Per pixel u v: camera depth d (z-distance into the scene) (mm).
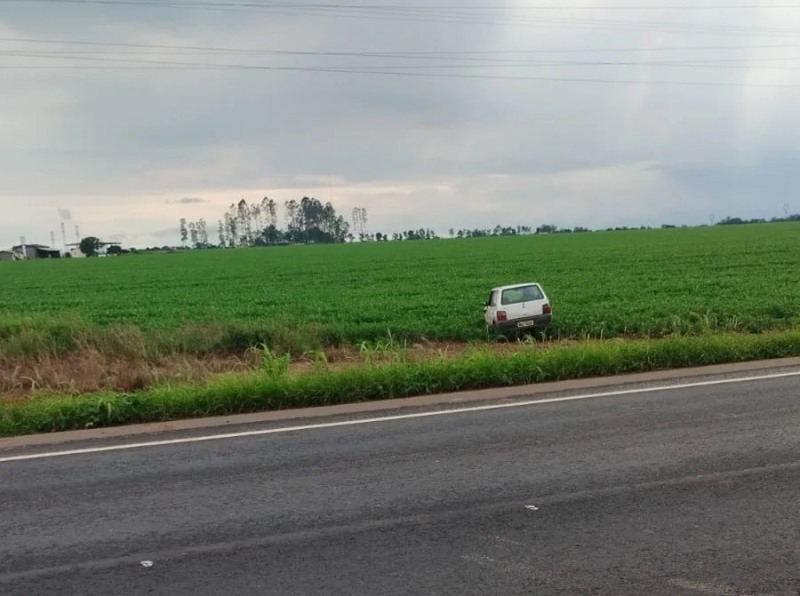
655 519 5531
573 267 47188
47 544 5391
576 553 4973
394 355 14039
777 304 23594
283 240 183750
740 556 4867
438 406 9992
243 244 182375
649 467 6797
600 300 27422
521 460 7168
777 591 4402
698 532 5266
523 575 4660
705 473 6562
